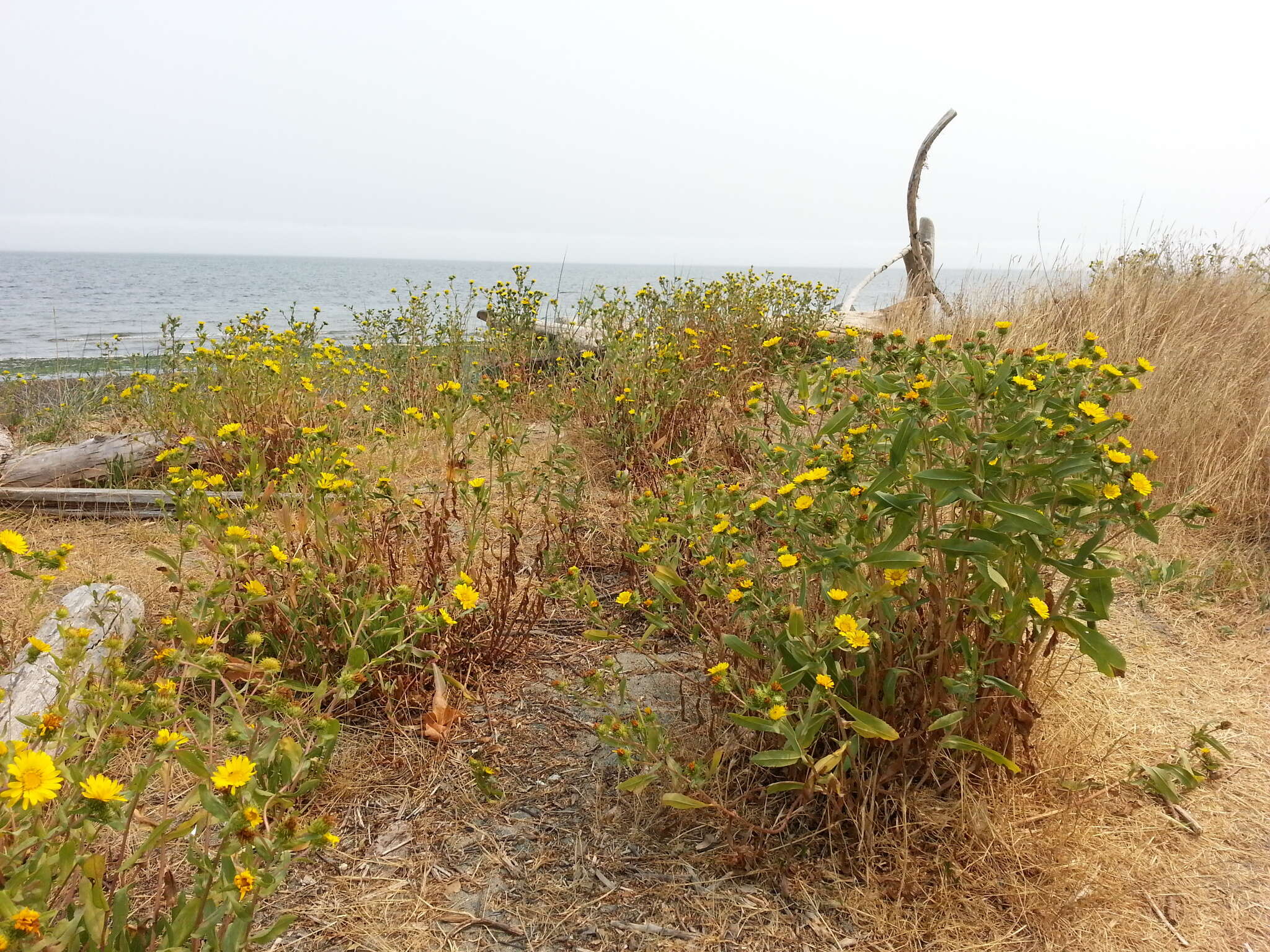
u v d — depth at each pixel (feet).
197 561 9.97
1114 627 10.86
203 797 4.68
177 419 16.34
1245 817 7.45
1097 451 6.41
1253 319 21.03
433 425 13.84
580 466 15.58
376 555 9.86
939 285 28.22
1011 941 6.16
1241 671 9.93
